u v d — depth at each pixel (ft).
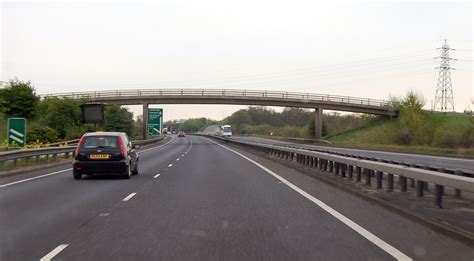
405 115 256.93
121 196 50.62
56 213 39.86
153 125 285.23
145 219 37.01
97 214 39.37
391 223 35.04
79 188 58.08
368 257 25.46
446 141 201.67
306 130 402.11
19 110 250.37
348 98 287.48
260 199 48.16
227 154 155.12
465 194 42.39
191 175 76.84
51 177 72.38
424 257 25.39
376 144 239.09
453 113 261.44
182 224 34.96
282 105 285.23
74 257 25.62
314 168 82.02
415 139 240.53
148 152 172.24
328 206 43.42
